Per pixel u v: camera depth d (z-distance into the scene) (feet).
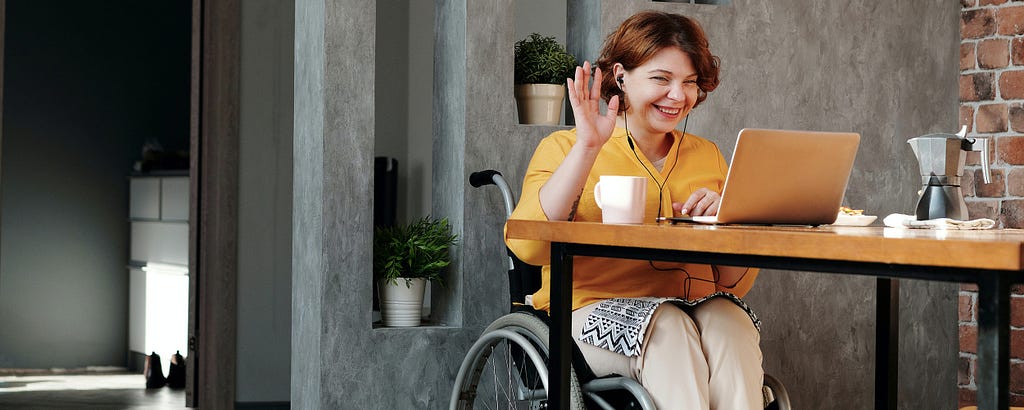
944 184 6.63
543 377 6.68
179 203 18.12
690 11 10.81
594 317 6.98
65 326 20.42
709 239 5.30
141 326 19.49
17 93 20.35
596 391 6.71
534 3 14.85
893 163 11.76
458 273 9.86
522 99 10.25
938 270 4.53
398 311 9.82
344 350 9.46
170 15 21.66
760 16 11.09
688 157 8.01
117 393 16.06
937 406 12.12
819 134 6.17
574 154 7.01
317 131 9.55
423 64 16.38
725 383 6.64
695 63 7.67
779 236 5.01
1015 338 11.73
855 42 11.54
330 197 9.42
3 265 20.03
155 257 19.02
